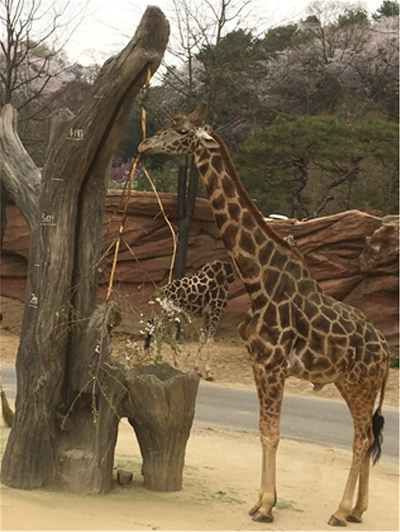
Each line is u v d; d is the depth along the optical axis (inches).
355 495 268.1
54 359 230.7
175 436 242.1
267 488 223.0
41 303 231.8
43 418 229.1
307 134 864.9
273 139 875.4
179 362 556.4
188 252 682.8
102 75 218.7
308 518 230.7
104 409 231.1
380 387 239.5
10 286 684.1
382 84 1365.7
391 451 351.3
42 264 233.3
